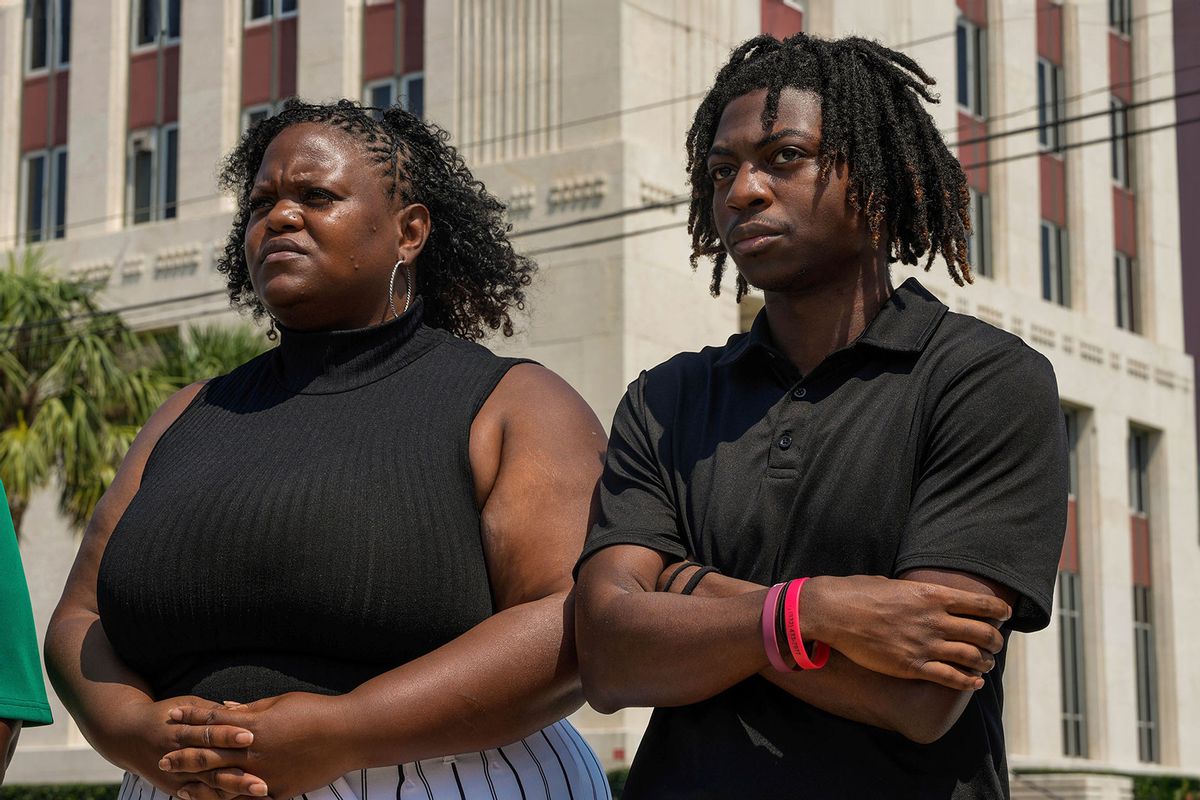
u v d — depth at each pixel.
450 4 24.48
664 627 2.95
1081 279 30.98
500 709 3.39
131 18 27.78
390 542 3.49
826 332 3.23
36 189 28.30
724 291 23.94
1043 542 2.95
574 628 3.40
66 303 19.98
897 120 3.28
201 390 4.05
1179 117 33.12
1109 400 31.11
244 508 3.51
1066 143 31.05
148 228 26.73
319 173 3.74
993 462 2.98
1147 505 32.66
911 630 2.79
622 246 22.50
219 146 26.38
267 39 26.34
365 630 3.46
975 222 28.91
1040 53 30.70
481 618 3.57
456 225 4.07
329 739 3.29
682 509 3.19
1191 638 32.56
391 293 3.82
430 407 3.69
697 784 3.01
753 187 3.18
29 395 19.30
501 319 4.31
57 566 26.02
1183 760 31.98
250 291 4.33
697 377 3.35
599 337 22.47
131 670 3.65
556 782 3.64
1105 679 30.30
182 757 3.28
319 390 3.75
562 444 3.67
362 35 25.50
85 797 25.16
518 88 23.77
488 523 3.60
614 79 23.03
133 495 3.93
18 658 3.47
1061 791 24.73
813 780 2.94
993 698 3.09
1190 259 33.81
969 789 2.97
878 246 3.27
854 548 3.02
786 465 3.09
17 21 28.67
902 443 3.05
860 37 3.36
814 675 2.90
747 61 3.37
